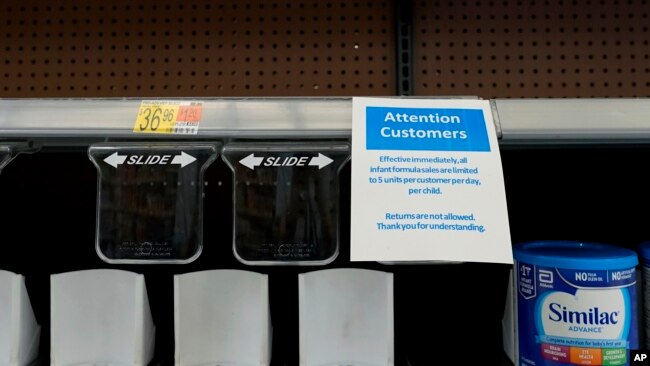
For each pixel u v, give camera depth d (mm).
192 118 538
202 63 937
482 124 521
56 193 857
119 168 622
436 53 926
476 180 490
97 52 941
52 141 659
